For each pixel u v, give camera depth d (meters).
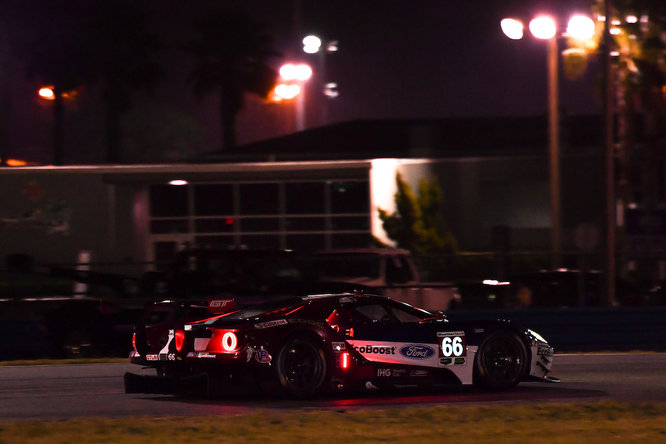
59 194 111.94
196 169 110.00
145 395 35.06
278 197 111.25
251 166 109.56
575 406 30.00
